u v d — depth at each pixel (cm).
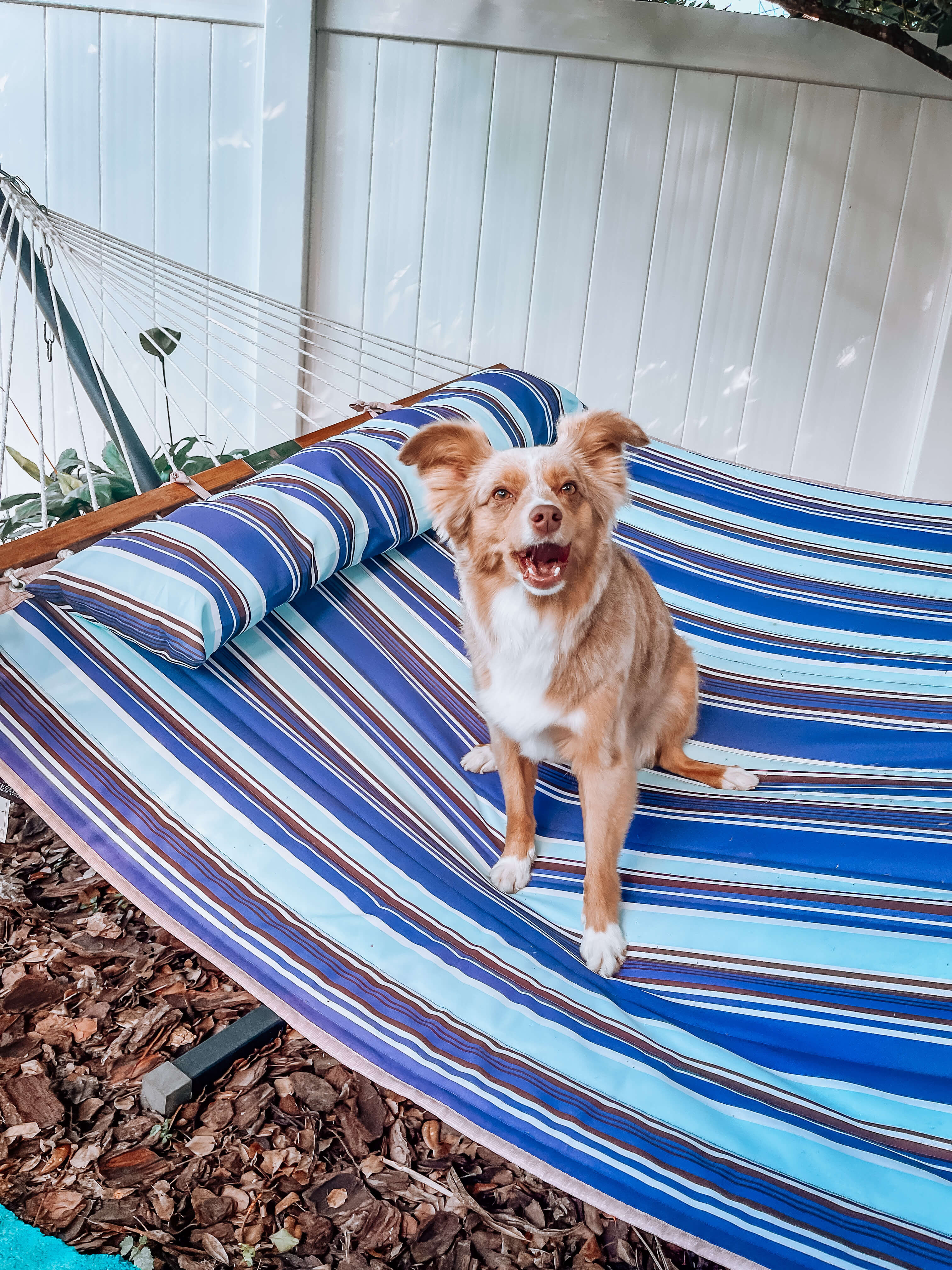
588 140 277
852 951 106
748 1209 81
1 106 279
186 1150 120
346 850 109
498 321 299
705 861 122
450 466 122
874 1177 84
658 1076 91
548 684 116
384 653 143
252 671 127
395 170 282
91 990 146
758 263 290
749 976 106
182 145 279
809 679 168
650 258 290
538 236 288
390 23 265
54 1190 113
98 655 116
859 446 312
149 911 100
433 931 103
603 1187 82
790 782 141
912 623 183
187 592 113
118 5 264
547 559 110
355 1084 131
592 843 116
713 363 303
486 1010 95
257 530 126
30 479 305
